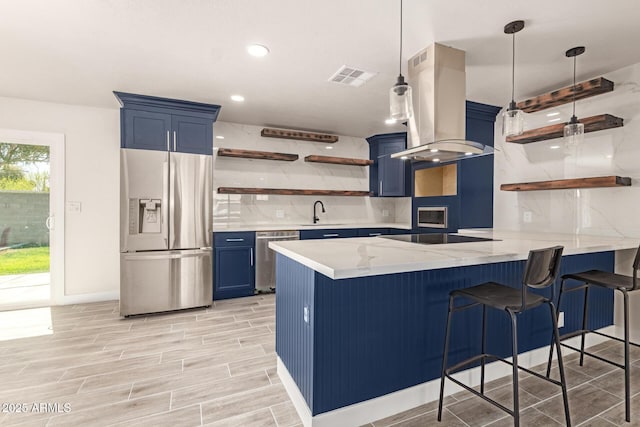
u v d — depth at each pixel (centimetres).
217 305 363
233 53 240
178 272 338
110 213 379
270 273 407
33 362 228
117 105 363
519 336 221
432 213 390
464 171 354
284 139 468
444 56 226
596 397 188
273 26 205
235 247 386
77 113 364
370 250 178
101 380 204
